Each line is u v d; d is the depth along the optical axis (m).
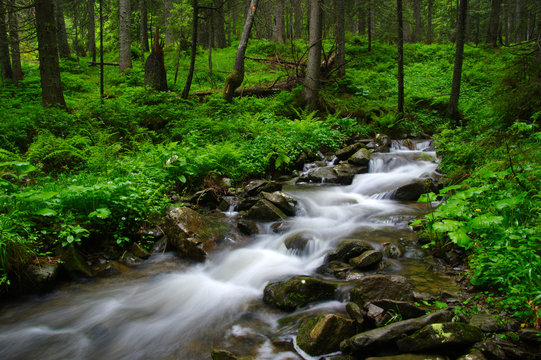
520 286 3.46
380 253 4.78
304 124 11.48
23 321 4.05
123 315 4.14
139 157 8.59
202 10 21.66
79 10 24.95
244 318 4.01
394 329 3.03
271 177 9.59
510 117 9.30
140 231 5.88
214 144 10.34
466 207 4.91
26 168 5.39
